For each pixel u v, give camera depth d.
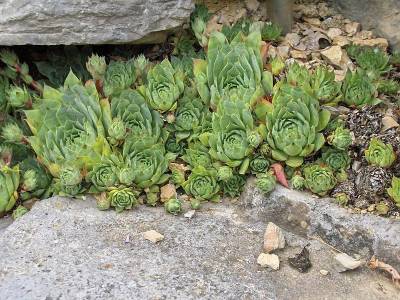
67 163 0.83
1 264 0.73
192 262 0.74
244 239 0.79
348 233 0.78
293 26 1.07
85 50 1.01
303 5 1.10
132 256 0.74
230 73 0.88
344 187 0.81
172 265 0.73
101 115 0.85
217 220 0.82
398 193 0.77
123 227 0.79
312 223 0.80
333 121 0.85
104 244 0.76
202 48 1.01
